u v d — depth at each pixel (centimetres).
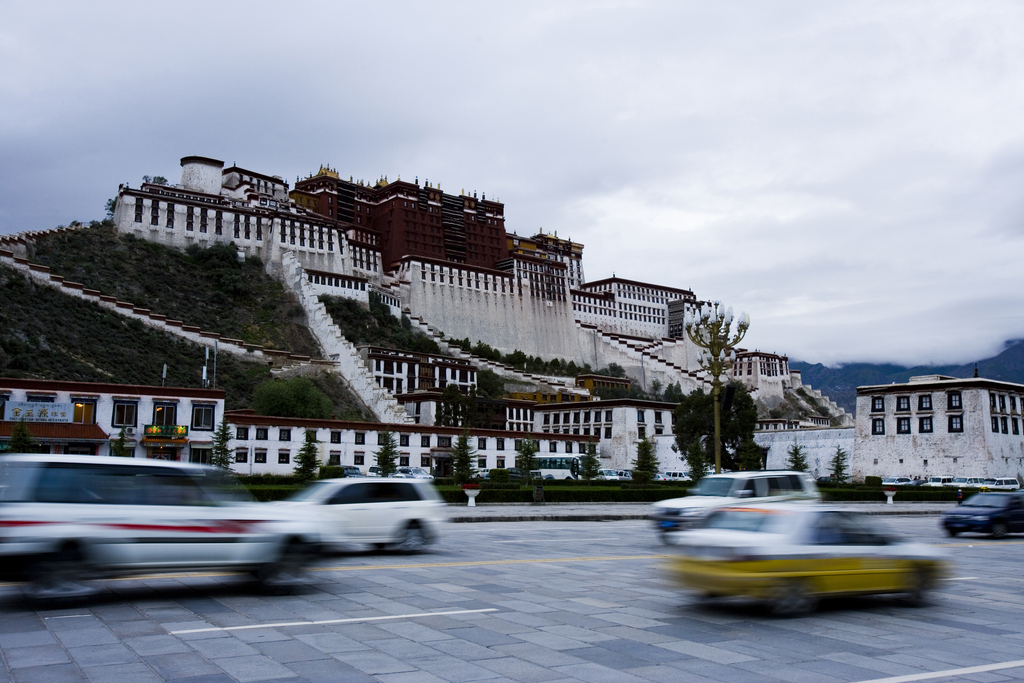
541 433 9044
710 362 3759
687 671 970
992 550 2547
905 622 1310
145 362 9612
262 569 1448
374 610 1323
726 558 1297
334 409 10225
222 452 6088
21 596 1392
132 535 1326
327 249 15888
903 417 8069
